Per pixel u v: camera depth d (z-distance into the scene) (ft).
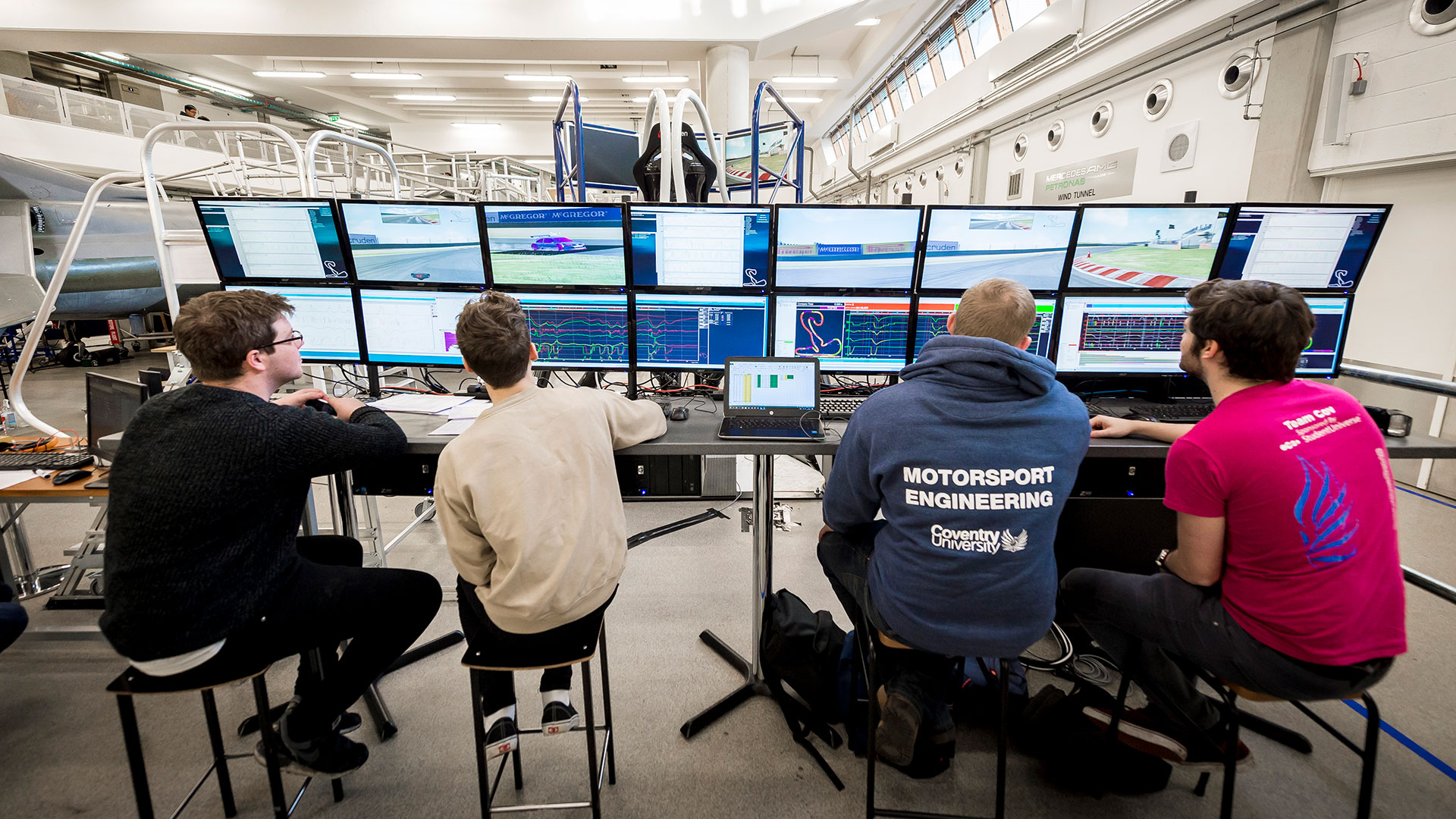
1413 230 9.89
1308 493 3.22
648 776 4.66
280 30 18.53
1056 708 4.80
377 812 4.33
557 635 3.84
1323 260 6.13
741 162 13.74
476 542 3.66
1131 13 14.10
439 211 6.04
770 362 5.57
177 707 5.44
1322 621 3.21
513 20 18.83
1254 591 3.41
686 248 6.12
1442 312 9.59
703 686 5.68
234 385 3.80
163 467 3.29
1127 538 5.55
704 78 21.29
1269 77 11.35
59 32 18.52
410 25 18.72
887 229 6.04
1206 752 4.03
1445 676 5.67
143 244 12.26
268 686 5.74
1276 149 11.23
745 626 6.66
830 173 45.96
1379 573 3.27
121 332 26.78
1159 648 4.24
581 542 3.68
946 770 4.72
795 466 11.66
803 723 5.16
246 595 3.54
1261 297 3.43
